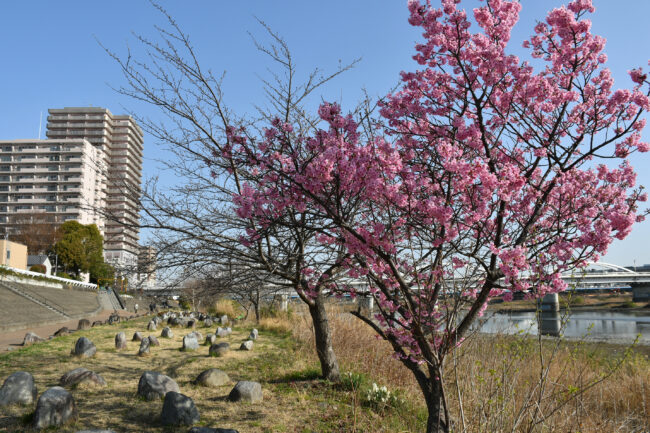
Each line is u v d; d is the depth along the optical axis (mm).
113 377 8555
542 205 4328
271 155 4516
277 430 5781
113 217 5586
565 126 4527
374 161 3762
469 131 4129
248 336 15625
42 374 8617
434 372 4262
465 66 4504
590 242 3754
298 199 4027
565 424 4906
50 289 36344
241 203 4121
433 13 4164
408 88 4762
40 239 65125
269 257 6129
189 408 5973
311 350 11570
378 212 4453
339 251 5402
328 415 6395
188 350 12430
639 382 7371
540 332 4398
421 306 4195
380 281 4250
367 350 10383
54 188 87875
